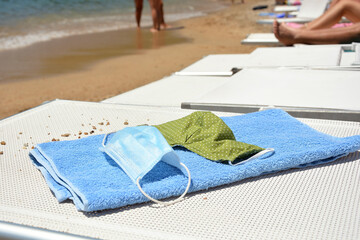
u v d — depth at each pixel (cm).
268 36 439
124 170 109
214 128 130
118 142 118
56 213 98
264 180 114
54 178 111
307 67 255
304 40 366
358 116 169
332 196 104
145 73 518
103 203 96
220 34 848
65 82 486
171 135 133
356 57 269
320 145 127
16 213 98
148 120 171
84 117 178
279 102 188
